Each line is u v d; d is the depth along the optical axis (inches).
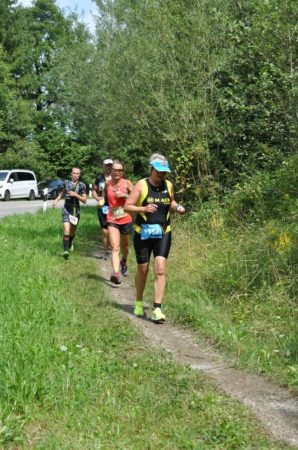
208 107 522.6
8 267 377.4
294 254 301.0
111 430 157.6
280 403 187.2
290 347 230.5
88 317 274.2
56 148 1978.3
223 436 156.9
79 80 1028.5
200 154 526.3
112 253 362.0
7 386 172.2
